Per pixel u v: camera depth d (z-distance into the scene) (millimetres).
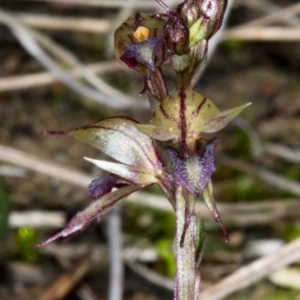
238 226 99
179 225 67
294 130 113
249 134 108
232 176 104
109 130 69
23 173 102
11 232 97
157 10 107
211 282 94
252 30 108
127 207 100
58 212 99
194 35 66
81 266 93
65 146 107
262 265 85
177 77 67
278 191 102
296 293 91
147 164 70
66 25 113
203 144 65
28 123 111
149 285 94
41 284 93
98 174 101
